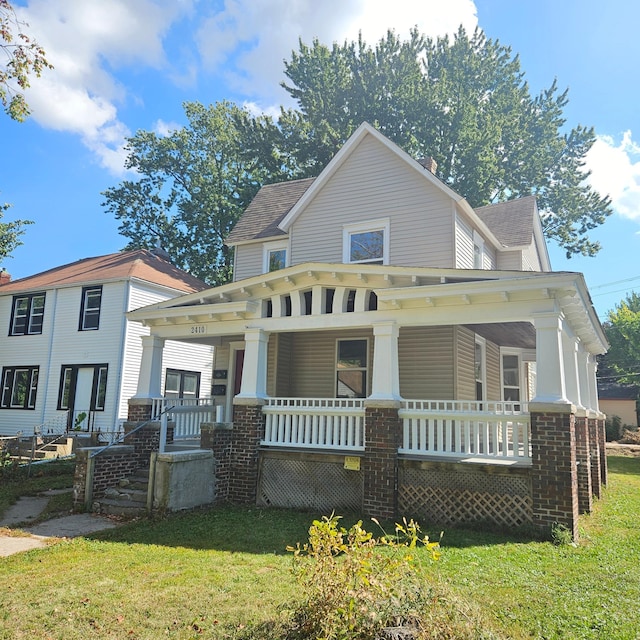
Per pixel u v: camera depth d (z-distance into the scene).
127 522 8.78
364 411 9.50
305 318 10.37
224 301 11.48
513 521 8.12
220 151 36.59
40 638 4.30
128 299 19.64
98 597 5.18
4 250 28.41
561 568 6.20
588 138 34.41
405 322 9.34
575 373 10.62
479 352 13.47
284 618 4.40
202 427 10.29
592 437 12.59
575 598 5.20
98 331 19.94
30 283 22.97
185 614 4.76
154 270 21.92
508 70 32.81
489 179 27.94
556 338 8.11
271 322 10.80
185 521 8.60
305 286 10.45
